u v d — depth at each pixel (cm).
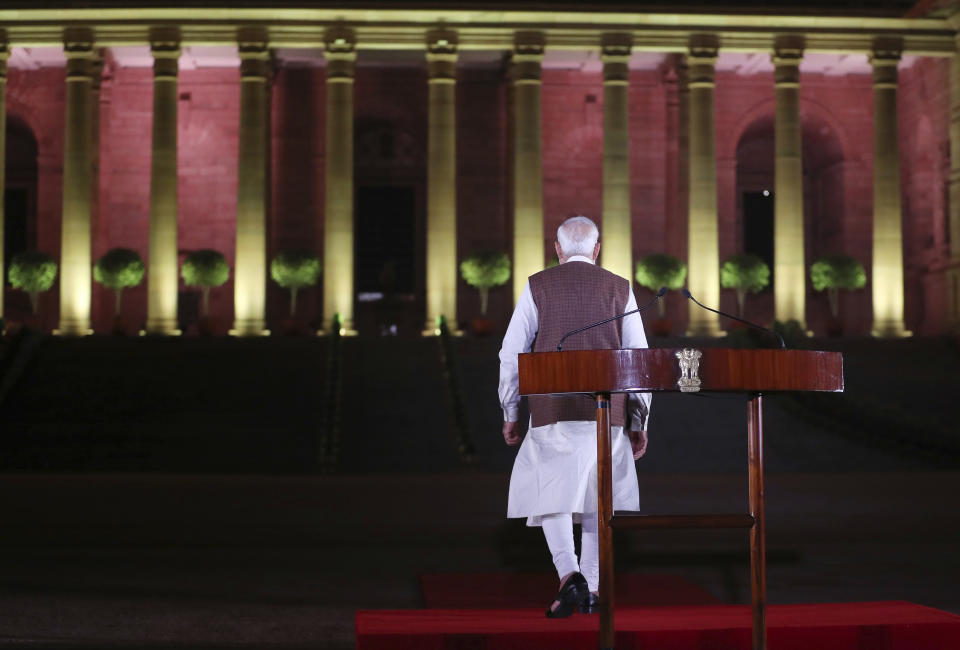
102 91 4409
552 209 4619
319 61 4350
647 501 1727
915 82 4478
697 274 3959
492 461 2692
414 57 4247
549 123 4641
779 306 3981
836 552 1159
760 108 4659
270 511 1591
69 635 728
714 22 3984
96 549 1187
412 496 1839
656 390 505
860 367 3406
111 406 2892
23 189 4731
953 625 596
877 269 4053
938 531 1348
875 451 2705
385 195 4831
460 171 4653
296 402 2947
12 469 2569
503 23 3947
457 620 614
